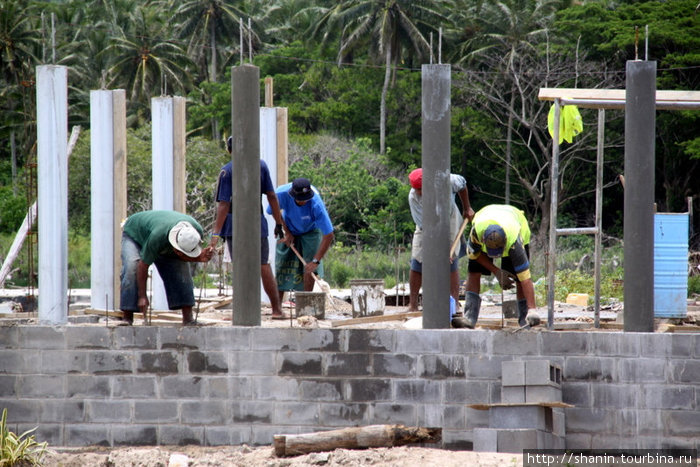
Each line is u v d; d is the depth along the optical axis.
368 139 133.88
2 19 141.12
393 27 141.00
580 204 136.38
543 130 126.62
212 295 45.41
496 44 133.62
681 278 31.92
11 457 27.08
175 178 39.56
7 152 163.38
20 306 42.28
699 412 27.31
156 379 29.00
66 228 30.31
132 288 29.95
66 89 30.39
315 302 33.84
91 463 27.27
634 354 27.64
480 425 27.89
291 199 35.91
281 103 146.75
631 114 28.11
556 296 51.31
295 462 26.28
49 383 29.23
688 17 122.38
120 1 172.75
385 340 28.41
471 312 31.00
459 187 33.31
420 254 35.16
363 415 28.38
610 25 124.38
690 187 130.62
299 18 170.62
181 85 153.00
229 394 28.77
